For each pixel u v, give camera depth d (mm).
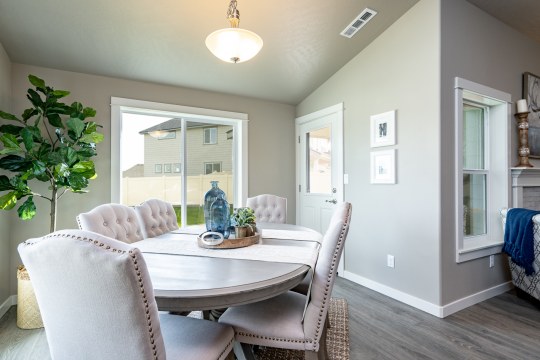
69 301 843
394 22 2682
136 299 797
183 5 2230
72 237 805
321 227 3658
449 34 2375
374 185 2904
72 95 2758
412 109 2521
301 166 4020
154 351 853
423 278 2430
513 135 2947
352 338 2004
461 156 2445
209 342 1150
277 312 1415
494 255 2752
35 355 1855
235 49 1755
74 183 2285
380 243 2830
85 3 2105
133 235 2072
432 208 2361
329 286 1296
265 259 1470
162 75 3031
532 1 2547
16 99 2533
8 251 2490
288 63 3131
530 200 3115
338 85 3361
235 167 3811
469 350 1861
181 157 3459
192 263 1400
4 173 2389
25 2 2037
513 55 2955
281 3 2334
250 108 3793
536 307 2480
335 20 2576
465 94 2568
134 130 3225
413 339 1990
